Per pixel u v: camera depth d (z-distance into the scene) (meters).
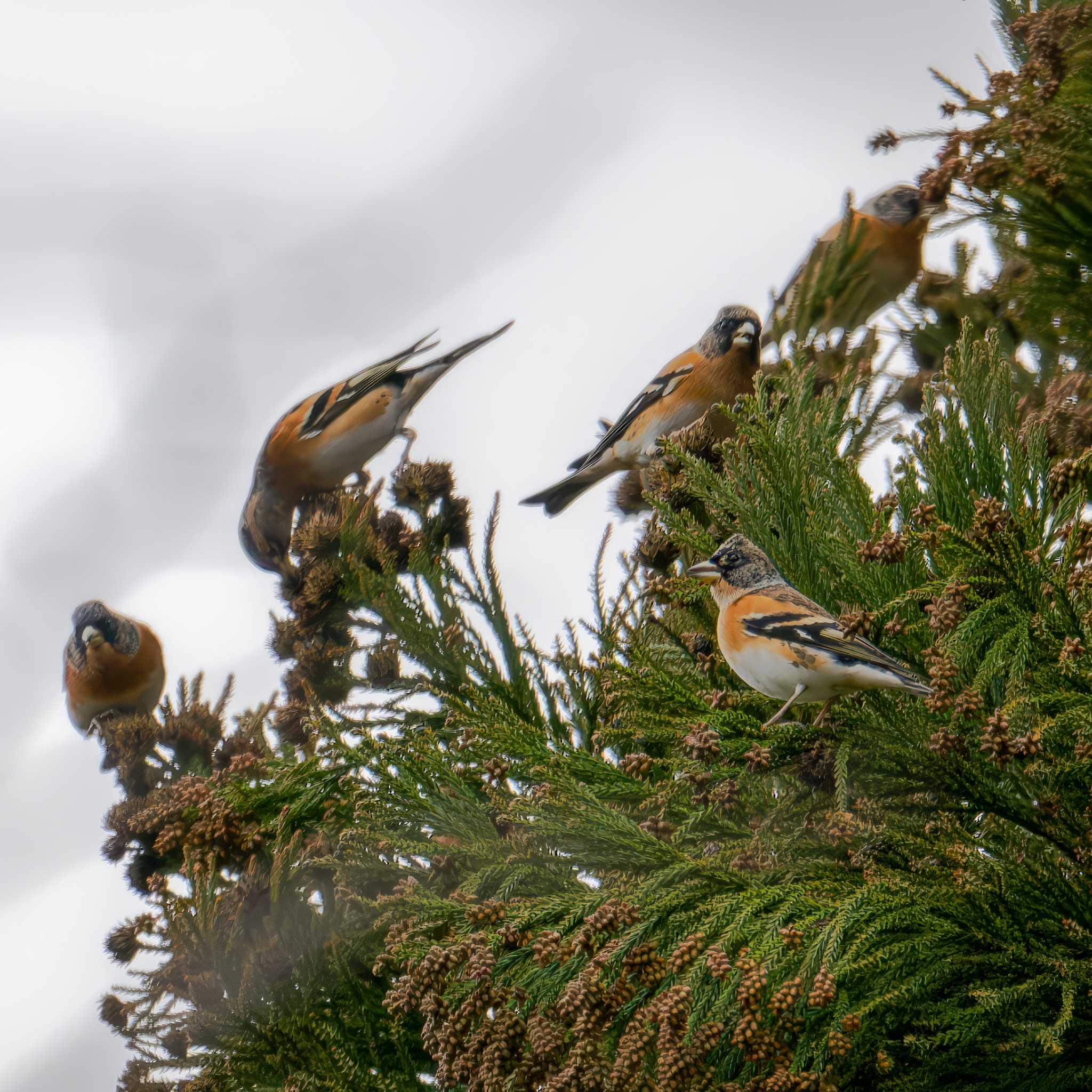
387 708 10.23
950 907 5.68
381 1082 7.79
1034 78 7.43
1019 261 9.41
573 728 9.82
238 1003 8.31
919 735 6.51
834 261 10.65
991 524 5.93
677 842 6.26
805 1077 5.14
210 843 9.27
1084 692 5.71
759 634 6.91
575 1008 5.06
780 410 8.57
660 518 8.94
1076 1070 5.75
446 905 6.38
